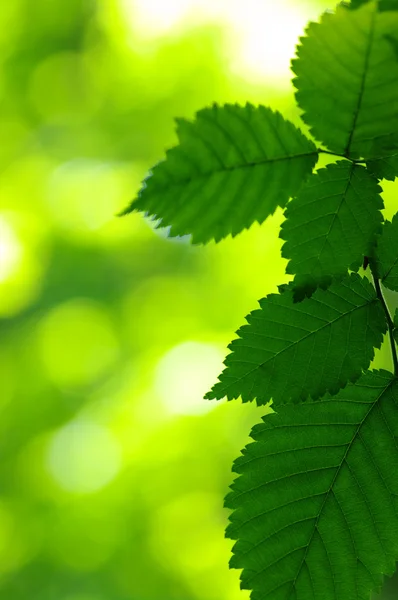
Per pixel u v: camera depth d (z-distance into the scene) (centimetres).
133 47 659
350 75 103
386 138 110
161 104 684
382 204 116
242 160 115
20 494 699
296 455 129
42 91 749
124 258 749
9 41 730
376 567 128
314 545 129
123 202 730
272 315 123
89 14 691
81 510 658
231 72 616
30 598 681
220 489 633
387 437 128
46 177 762
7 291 697
